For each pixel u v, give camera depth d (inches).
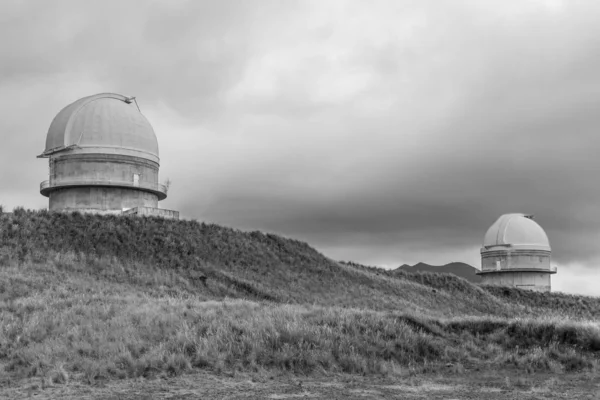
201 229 1847.9
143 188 2111.2
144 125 2207.2
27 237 1405.0
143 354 573.0
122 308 807.1
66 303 852.6
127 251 1514.5
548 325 753.6
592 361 642.8
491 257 3304.6
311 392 473.4
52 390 462.0
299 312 805.9
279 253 1923.0
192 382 501.7
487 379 567.2
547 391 500.1
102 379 503.8
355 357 602.5
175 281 1379.2
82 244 1470.2
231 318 716.7
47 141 2127.2
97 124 2079.2
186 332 625.9
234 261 1706.4
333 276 1873.8
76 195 2042.3
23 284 1034.7
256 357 582.6
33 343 598.9
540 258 3233.3
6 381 490.0
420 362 640.4
